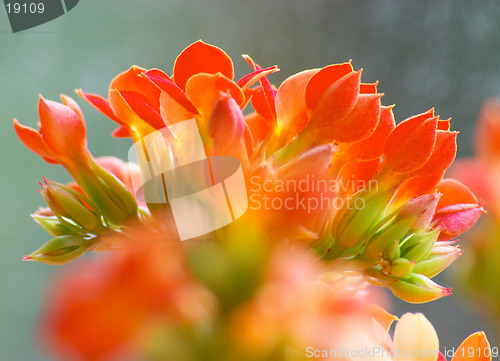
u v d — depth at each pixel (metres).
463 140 0.79
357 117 0.17
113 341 0.12
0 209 0.83
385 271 0.17
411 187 0.17
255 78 0.17
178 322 0.14
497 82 0.81
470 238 0.14
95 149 0.84
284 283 0.14
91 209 0.18
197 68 0.17
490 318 0.14
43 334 0.12
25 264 0.81
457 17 0.84
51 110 0.17
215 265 0.14
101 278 0.12
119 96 0.17
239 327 0.14
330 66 0.17
